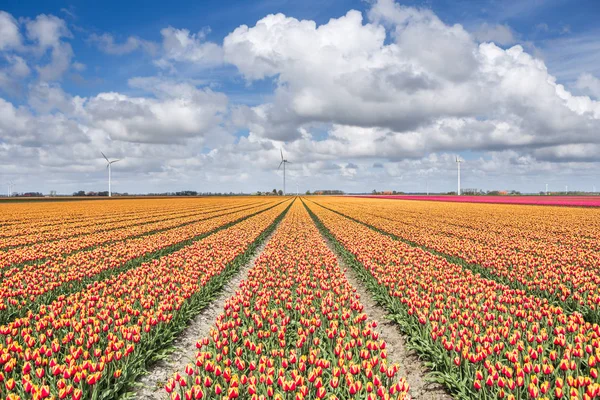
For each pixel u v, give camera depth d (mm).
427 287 13016
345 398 6750
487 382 6379
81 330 8688
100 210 62875
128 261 18281
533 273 14398
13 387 6438
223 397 6191
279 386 6891
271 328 8992
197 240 27156
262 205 86000
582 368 7523
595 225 34781
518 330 8664
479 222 38594
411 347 9289
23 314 11023
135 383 7770
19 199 125062
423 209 64562
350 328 8797
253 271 14938
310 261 17922
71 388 6086
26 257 18312
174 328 10391
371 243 23281
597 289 12133
